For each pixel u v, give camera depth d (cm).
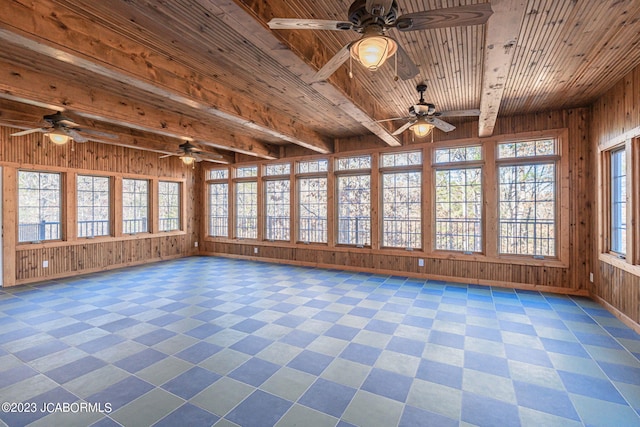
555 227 503
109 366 273
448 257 573
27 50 300
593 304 438
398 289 519
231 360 284
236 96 421
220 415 210
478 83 389
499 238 542
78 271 642
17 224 563
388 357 290
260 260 802
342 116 530
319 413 212
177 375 259
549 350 302
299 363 279
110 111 416
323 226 718
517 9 191
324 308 424
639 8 240
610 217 425
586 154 475
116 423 201
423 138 591
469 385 245
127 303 447
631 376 256
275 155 762
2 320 379
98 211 688
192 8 243
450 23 185
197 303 447
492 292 499
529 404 221
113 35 279
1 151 540
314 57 282
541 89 408
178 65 339
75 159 638
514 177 532
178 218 868
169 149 670
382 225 649
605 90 411
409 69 246
